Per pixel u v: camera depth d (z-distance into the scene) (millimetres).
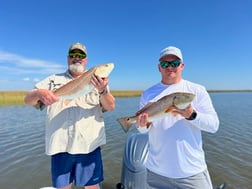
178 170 2354
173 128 2371
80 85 2707
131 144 4055
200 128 2281
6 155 6625
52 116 2797
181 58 2488
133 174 3582
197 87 2475
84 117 2836
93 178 2920
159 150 2453
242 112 16156
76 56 2902
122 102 27781
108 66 2652
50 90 2750
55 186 2828
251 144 7488
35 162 6051
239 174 5109
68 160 2830
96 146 2912
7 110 17109
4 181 4961
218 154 6465
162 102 2312
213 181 4789
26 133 9375
